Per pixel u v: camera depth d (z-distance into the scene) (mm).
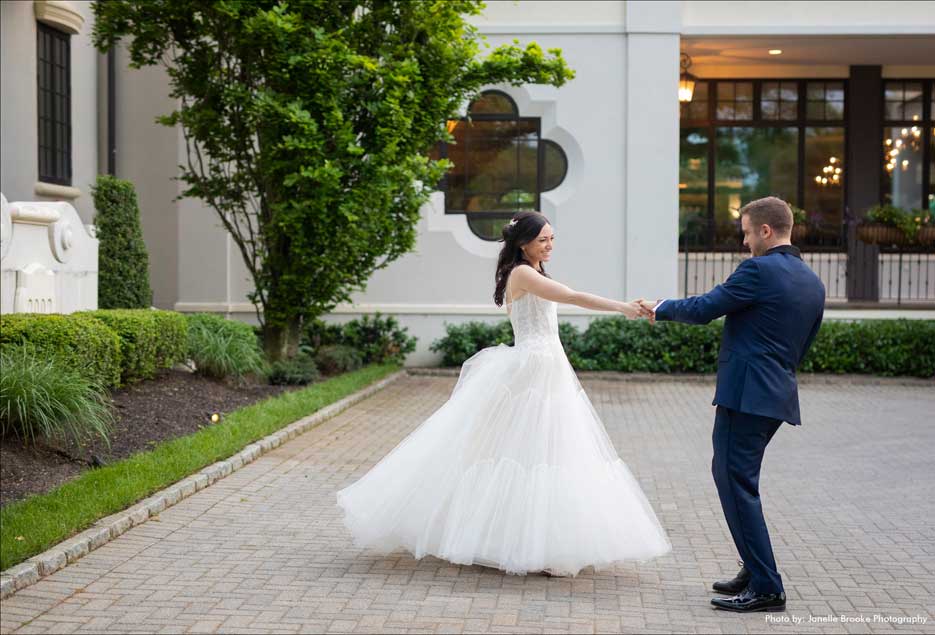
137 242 11664
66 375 7043
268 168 10758
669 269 14305
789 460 8156
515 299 5238
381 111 10641
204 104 11156
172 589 4648
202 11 10609
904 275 16344
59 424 6664
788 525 6074
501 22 14375
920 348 13531
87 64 14023
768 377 4414
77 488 5965
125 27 10930
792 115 16891
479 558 4812
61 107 13297
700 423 10109
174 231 15047
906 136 16844
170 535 5586
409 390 12227
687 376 13625
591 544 4770
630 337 13961
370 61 10391
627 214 14328
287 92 10859
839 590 4773
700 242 16781
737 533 4480
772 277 4445
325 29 11023
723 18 14367
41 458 6629
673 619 4328
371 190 10648
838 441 9039
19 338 7359
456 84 11609
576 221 14414
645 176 14312
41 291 9109
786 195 16953
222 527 5773
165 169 14961
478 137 14594
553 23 14336
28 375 6777
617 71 14328
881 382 13180
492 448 4957
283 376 11266
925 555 5398
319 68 10359
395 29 11469
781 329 4438
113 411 7883
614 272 14430
